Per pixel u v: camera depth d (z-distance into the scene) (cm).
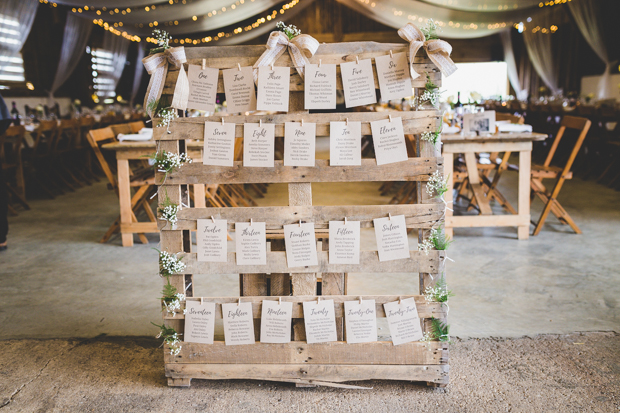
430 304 209
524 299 302
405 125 203
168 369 216
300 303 210
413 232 450
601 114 718
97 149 432
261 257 207
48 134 727
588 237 427
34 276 360
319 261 207
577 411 194
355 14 1592
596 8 1147
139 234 454
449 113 536
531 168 459
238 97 202
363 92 200
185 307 212
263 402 205
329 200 596
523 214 423
